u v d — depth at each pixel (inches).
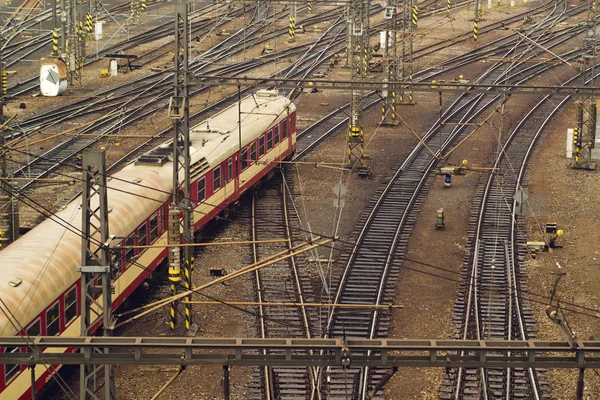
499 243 2603.3
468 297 2244.1
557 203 2962.6
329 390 1804.9
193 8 5895.7
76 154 3312.0
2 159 2477.9
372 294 2273.6
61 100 4013.3
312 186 3120.1
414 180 3147.1
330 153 3454.7
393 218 2800.2
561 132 3742.6
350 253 2512.3
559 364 1302.9
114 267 1636.3
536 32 5393.7
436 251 2564.0
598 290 2316.7
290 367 1895.9
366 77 4205.2
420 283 2340.1
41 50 4857.3
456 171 3139.8
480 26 5654.5
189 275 2059.5
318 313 2159.2
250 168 2930.6
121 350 1991.9
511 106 4101.9
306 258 2496.3
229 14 5393.7
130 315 2161.7
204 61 4662.9
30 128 3417.8
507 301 2235.5
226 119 2987.2
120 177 2383.1
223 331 2084.2
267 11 5772.6
